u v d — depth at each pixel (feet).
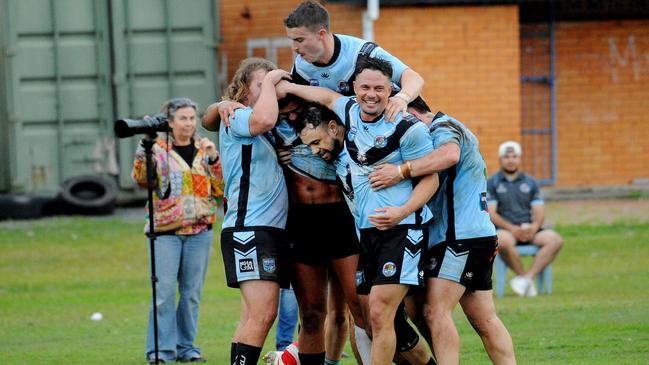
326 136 71.82
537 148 200.03
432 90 186.60
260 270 71.15
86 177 182.39
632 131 200.64
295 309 89.76
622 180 201.05
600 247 151.64
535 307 112.27
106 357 94.17
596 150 200.54
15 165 182.70
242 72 74.90
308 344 76.38
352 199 70.95
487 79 187.01
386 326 69.31
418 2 184.44
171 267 91.76
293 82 73.31
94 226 172.14
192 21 184.14
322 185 73.10
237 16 201.67
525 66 198.80
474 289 72.13
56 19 182.70
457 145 69.15
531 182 125.18
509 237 122.62
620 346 90.07
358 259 73.26
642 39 199.93
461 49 186.39
